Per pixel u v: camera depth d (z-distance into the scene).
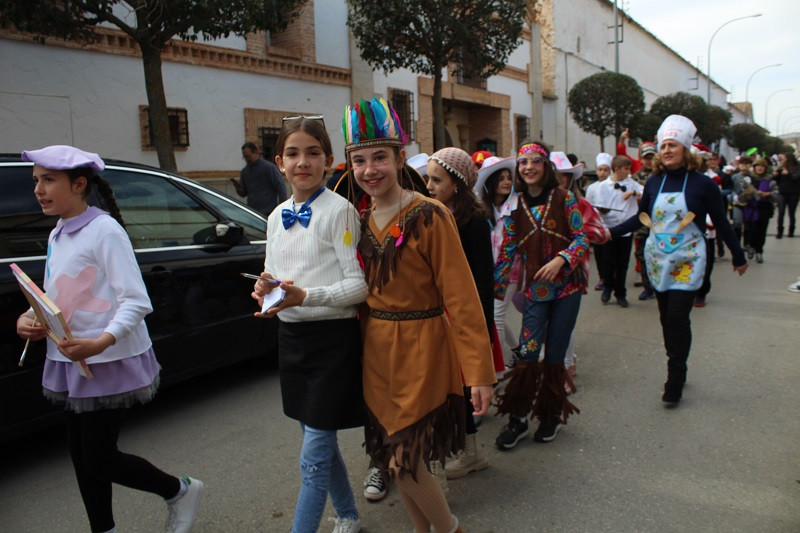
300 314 2.22
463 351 2.08
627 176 7.39
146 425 4.02
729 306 7.16
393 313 2.17
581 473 3.27
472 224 2.89
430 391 2.15
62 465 3.53
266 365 5.23
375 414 2.22
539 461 3.42
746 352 5.31
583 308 7.29
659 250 4.14
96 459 2.36
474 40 10.91
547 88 24.11
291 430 3.92
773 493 3.00
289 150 2.24
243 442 3.75
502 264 3.67
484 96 18.02
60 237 2.35
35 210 3.40
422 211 2.11
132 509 3.02
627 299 7.77
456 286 2.08
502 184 4.23
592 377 4.79
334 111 12.55
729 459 3.37
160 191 4.16
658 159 4.18
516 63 20.11
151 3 6.68
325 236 2.23
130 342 2.35
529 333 3.56
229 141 10.43
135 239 3.85
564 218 3.50
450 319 2.11
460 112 18.91
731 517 2.81
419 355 2.14
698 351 5.40
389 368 2.17
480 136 19.48
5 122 7.69
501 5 10.83
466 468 3.25
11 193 3.33
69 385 2.28
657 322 6.48
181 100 9.66
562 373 3.60
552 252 3.49
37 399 3.24
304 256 2.25
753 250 10.88
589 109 21.89
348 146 2.15
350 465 3.47
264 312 2.04
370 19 10.34
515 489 3.12
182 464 3.47
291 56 11.45
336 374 2.23
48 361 2.37
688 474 3.22
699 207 4.01
